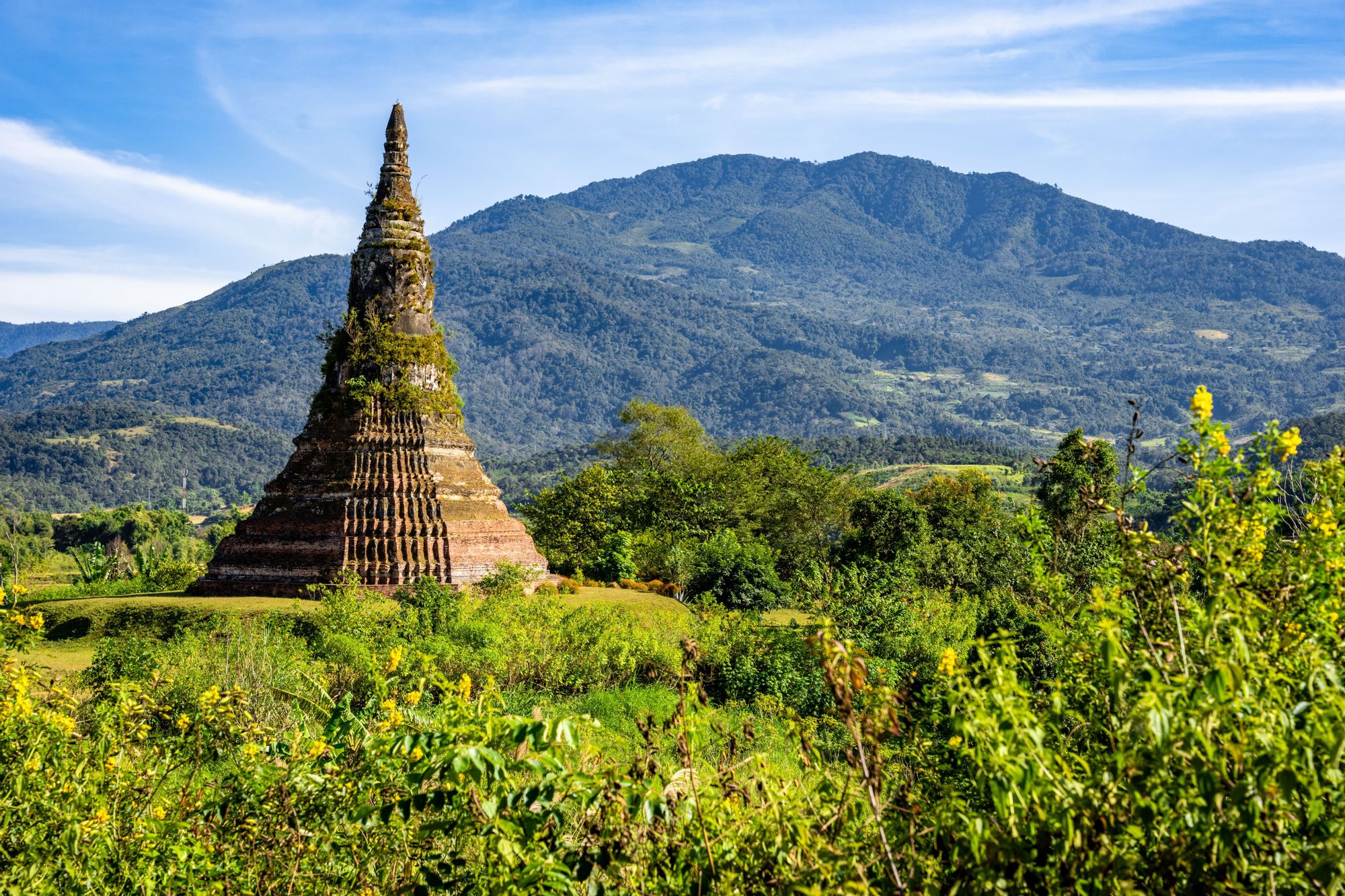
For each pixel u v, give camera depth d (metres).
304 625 31.77
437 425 44.56
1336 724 5.35
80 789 8.41
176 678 20.16
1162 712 5.23
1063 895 5.68
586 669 27.61
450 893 7.59
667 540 66.00
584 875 6.68
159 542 115.88
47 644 31.48
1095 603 6.21
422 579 34.56
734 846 6.74
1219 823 5.33
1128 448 7.94
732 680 26.97
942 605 33.44
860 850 6.46
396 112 46.66
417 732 7.04
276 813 8.41
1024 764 5.54
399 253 45.06
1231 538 6.55
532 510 68.75
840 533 91.25
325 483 41.94
